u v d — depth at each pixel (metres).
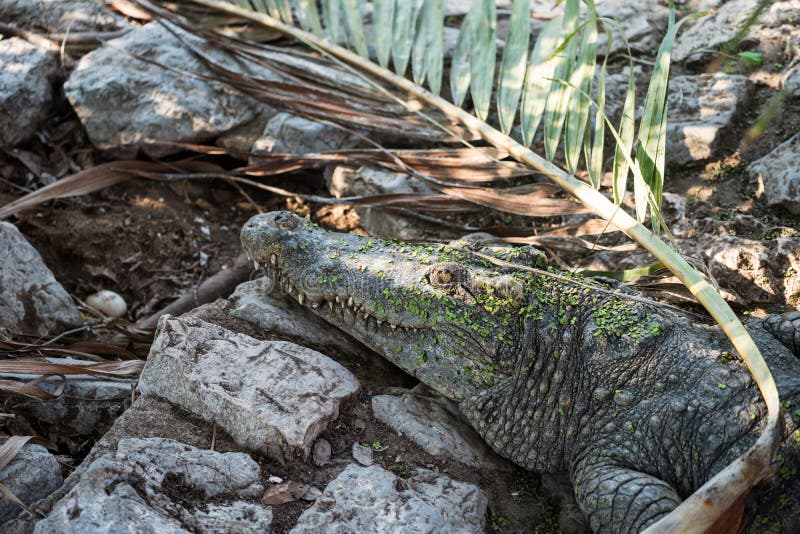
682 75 7.02
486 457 4.54
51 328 5.52
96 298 6.05
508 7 7.74
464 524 3.90
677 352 4.29
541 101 5.86
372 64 6.67
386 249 4.93
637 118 6.62
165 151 6.87
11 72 6.91
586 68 5.52
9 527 3.63
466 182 6.44
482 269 4.70
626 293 4.74
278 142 6.73
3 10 7.64
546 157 5.70
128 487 3.61
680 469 4.06
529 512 4.30
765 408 3.98
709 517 3.33
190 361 4.36
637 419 4.19
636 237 4.80
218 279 6.16
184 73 6.72
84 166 7.04
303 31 7.07
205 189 7.04
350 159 6.36
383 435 4.43
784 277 5.39
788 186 5.83
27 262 5.54
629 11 7.46
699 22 7.32
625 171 4.99
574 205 5.64
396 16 6.67
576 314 4.52
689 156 6.36
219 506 3.74
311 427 4.14
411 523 3.71
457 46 6.56
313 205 6.83
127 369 4.88
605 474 4.04
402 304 4.62
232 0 7.23
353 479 3.96
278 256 4.93
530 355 4.45
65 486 3.82
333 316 4.92
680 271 4.52
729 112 6.47
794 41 6.90
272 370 4.42
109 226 6.52
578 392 4.36
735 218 5.83
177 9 7.46
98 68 7.00
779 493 3.85
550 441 4.39
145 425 4.20
